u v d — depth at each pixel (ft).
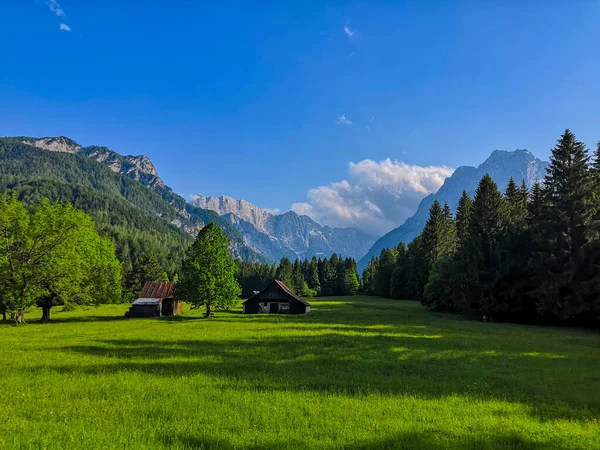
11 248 170.09
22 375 57.06
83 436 30.68
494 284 195.62
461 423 36.86
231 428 34.06
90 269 205.36
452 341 106.42
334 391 49.60
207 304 211.00
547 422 38.04
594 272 158.30
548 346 98.68
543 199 189.67
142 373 58.70
